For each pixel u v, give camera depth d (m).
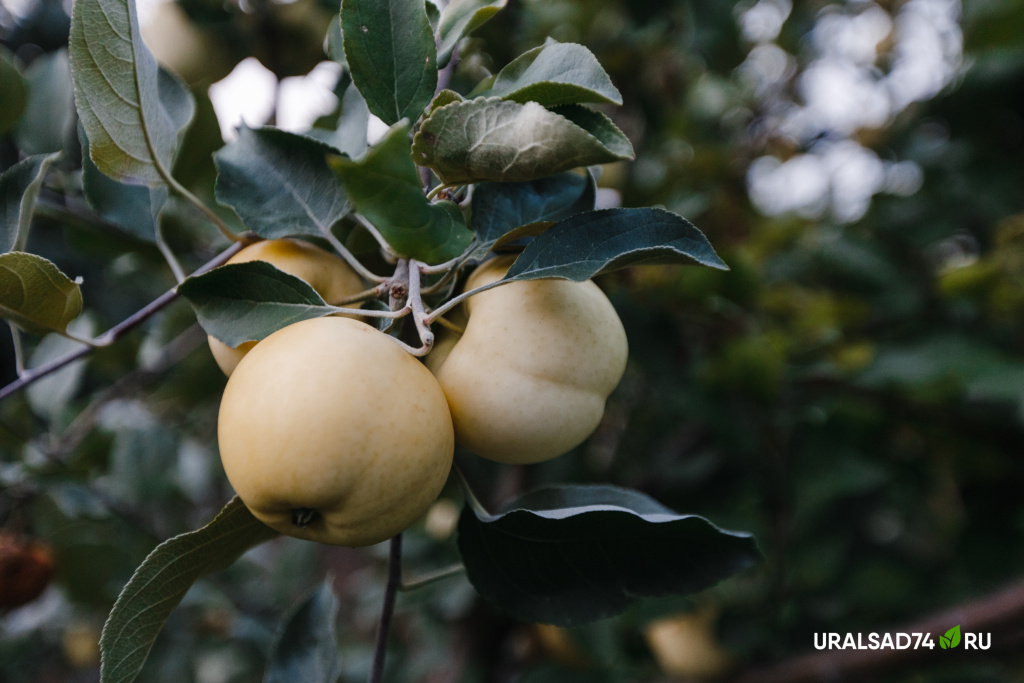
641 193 0.64
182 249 0.51
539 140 0.24
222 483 0.83
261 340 0.26
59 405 0.53
